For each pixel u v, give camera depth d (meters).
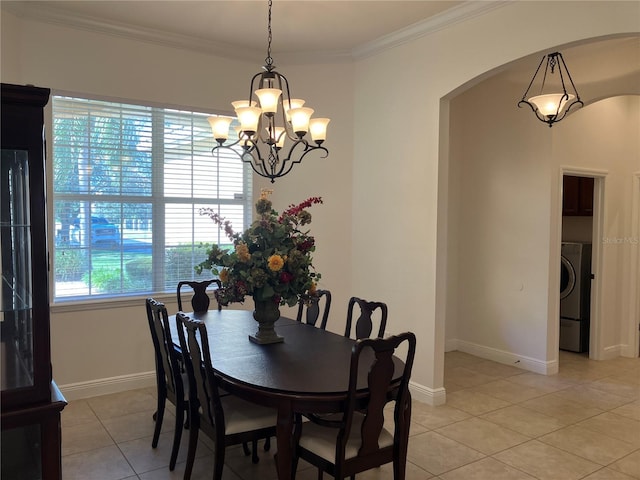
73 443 3.21
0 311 1.93
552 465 3.01
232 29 4.09
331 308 4.81
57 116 3.91
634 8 2.71
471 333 5.55
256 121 2.83
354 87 4.73
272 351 2.77
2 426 1.86
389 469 2.94
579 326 5.65
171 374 2.93
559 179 4.84
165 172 4.41
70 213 3.99
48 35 3.76
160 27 4.05
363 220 4.65
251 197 4.83
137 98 4.14
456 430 3.49
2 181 1.94
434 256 3.93
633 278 5.52
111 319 4.13
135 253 4.30
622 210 5.51
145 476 2.81
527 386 4.46
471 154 5.50
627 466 3.01
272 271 2.76
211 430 2.52
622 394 4.28
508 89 5.08
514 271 5.09
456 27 3.71
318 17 3.82
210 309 4.42
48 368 1.95
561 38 3.04
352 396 2.14
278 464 2.21
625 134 5.48
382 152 4.43
